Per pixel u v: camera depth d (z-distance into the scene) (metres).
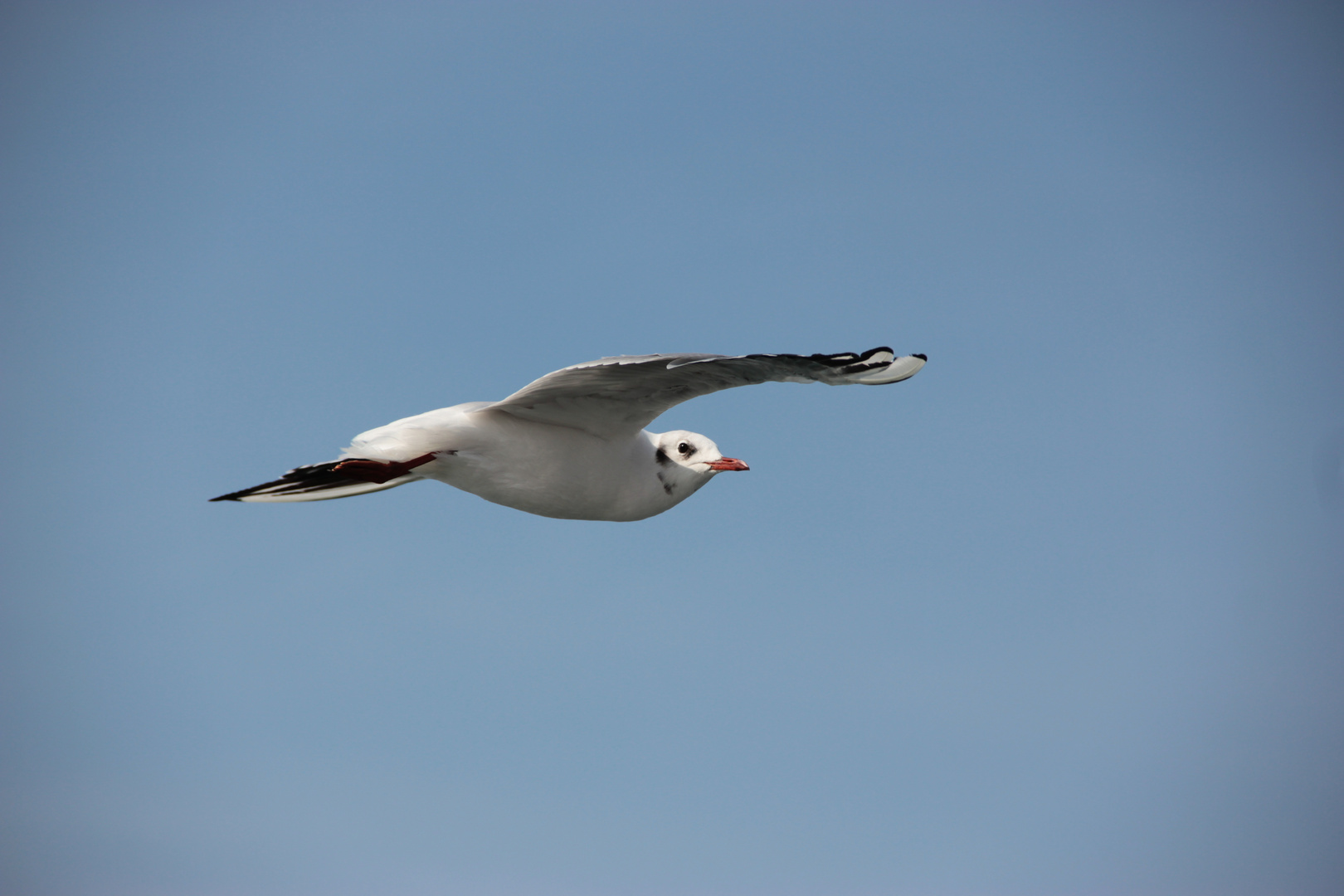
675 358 11.16
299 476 13.52
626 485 14.15
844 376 11.74
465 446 13.08
